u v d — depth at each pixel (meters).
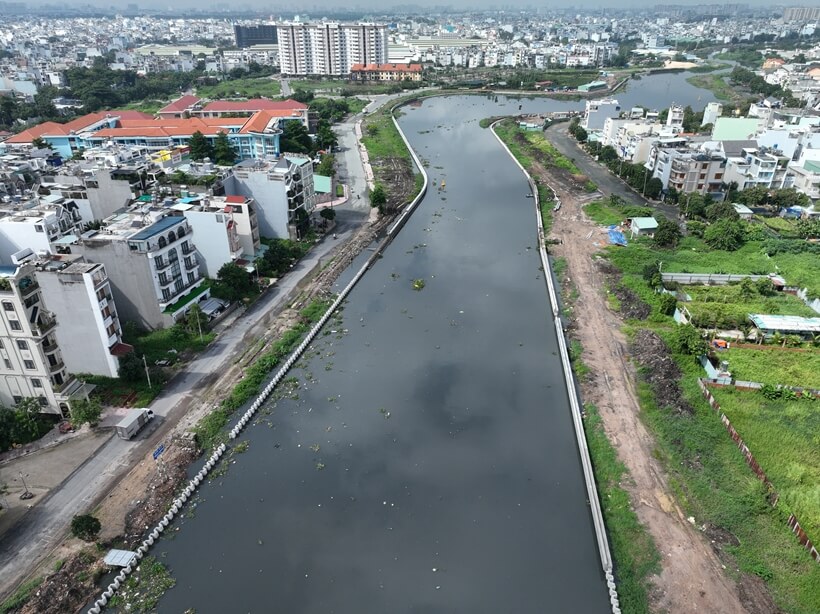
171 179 115.81
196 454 66.19
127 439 67.31
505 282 111.88
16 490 60.06
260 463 66.19
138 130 177.50
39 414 70.12
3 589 49.88
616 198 151.00
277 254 110.31
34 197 109.12
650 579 52.22
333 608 50.16
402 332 93.69
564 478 65.00
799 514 57.50
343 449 68.50
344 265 115.56
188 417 71.56
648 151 176.00
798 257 117.12
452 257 122.81
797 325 89.06
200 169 121.81
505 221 143.88
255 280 104.38
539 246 127.19
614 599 50.25
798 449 66.25
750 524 56.97
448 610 50.31
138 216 93.25
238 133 183.12
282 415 74.06
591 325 93.88
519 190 167.88
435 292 107.31
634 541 55.91
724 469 63.44
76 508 58.25
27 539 54.72
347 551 55.59
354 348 89.06
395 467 66.06
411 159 197.75
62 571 51.41
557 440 70.81
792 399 74.50
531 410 76.06
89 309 72.44
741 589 51.03
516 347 89.81
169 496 60.47
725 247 121.19
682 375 79.62
